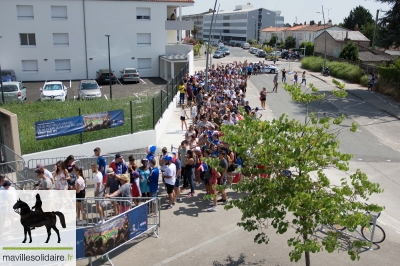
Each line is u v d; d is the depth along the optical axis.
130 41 38.94
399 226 10.40
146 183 10.88
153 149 12.45
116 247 8.40
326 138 6.66
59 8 36.47
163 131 19.78
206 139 13.52
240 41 143.25
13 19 35.34
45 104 21.72
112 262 8.41
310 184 6.57
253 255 8.84
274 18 140.38
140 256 8.68
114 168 11.37
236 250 9.05
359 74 39.59
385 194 12.67
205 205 11.46
